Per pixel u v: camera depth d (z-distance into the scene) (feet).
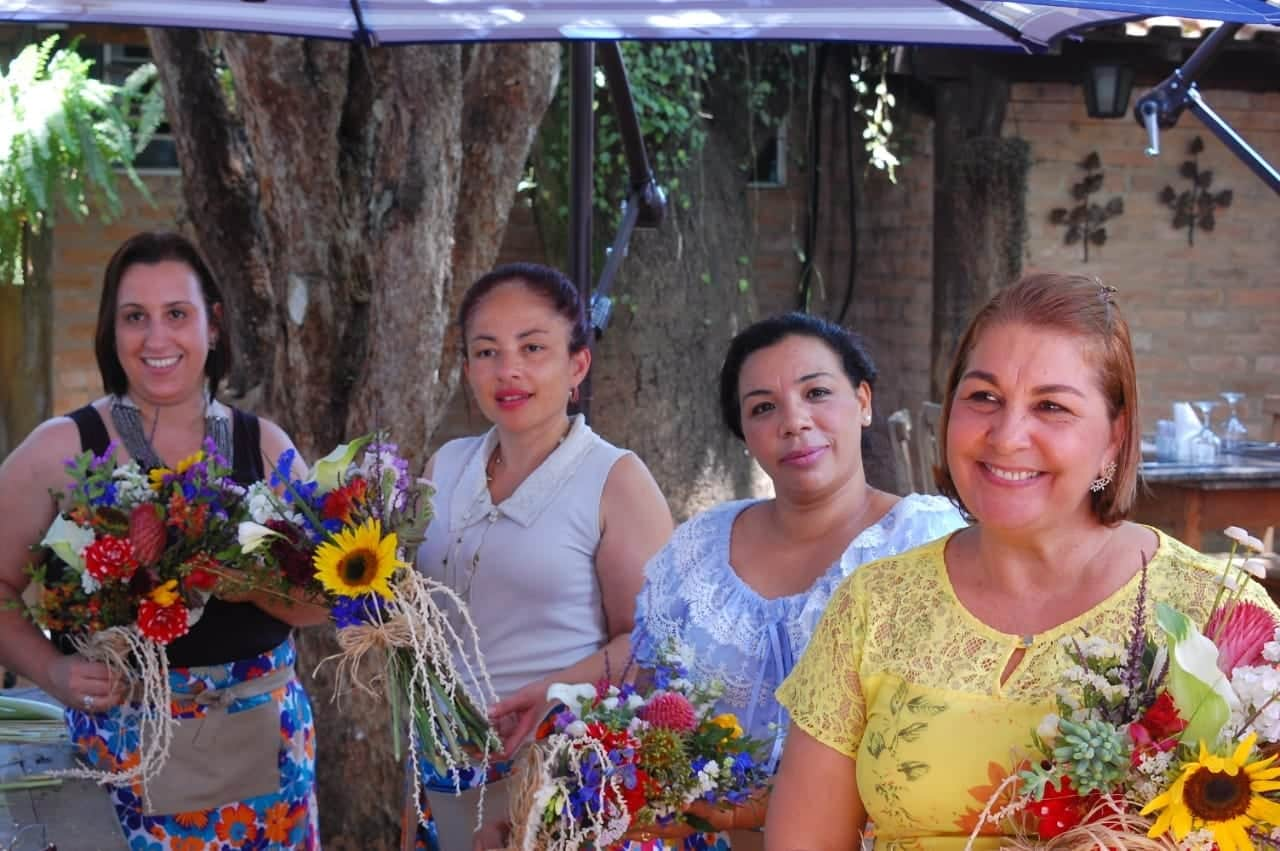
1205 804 5.24
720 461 26.13
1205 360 27.58
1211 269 27.37
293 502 8.73
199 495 9.04
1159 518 20.52
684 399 25.80
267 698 9.95
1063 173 26.45
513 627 9.72
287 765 10.18
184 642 9.60
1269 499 20.10
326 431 13.74
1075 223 26.61
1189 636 5.44
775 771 7.95
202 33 14.40
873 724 6.31
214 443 9.52
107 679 9.21
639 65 25.18
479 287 10.05
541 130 26.13
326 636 13.85
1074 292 6.07
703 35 11.47
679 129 25.66
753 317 27.22
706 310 26.12
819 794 6.53
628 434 25.52
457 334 14.57
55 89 21.94
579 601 9.71
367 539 8.36
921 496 8.40
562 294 10.02
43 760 9.58
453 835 9.68
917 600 6.40
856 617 6.51
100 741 9.59
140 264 10.02
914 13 11.27
